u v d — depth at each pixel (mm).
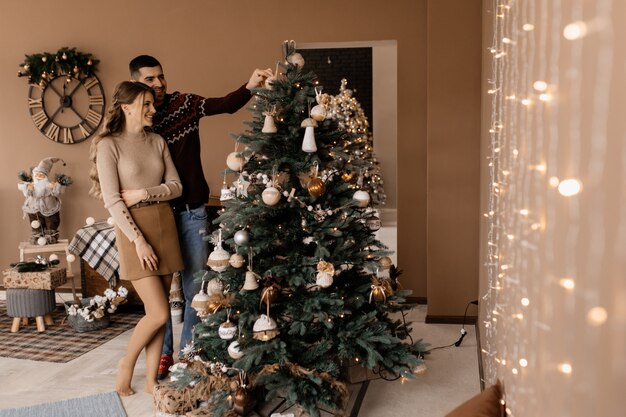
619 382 721
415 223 4938
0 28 5473
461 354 3707
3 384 3330
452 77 4254
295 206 2773
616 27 726
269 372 2691
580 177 916
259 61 5105
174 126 3367
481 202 3850
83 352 3871
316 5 4992
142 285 3045
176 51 5215
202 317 2914
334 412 2805
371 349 2660
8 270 4355
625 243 698
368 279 2973
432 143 4312
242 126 5188
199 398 2822
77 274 5617
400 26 4887
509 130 1976
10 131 5562
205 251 3408
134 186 3049
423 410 2896
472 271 4348
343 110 6113
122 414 2879
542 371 1265
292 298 2785
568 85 1003
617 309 729
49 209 5102
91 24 5336
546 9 1216
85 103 5422
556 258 1117
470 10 4203
